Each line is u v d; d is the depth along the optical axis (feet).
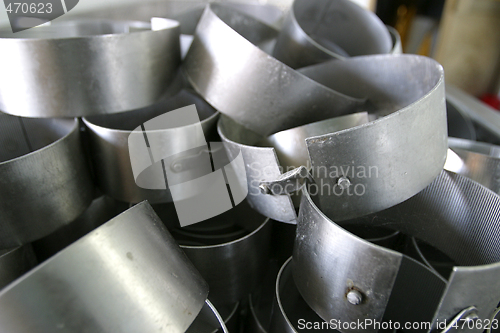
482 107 3.59
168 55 2.13
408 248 2.34
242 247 1.81
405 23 5.19
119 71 1.87
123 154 1.83
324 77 2.54
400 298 2.08
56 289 1.09
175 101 2.60
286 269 1.77
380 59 2.25
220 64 2.00
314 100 1.93
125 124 2.52
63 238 2.09
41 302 1.08
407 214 2.19
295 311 2.12
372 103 2.43
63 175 1.78
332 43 3.58
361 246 1.21
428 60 1.92
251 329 2.02
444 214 2.03
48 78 1.77
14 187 1.59
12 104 1.88
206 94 2.11
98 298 1.15
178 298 1.37
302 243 1.49
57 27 2.63
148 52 1.95
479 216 1.86
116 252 1.22
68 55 1.73
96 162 1.99
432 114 1.56
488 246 1.85
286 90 1.89
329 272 1.36
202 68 2.11
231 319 2.03
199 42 2.12
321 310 1.49
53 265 1.08
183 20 3.45
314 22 3.36
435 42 4.88
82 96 1.85
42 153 1.63
